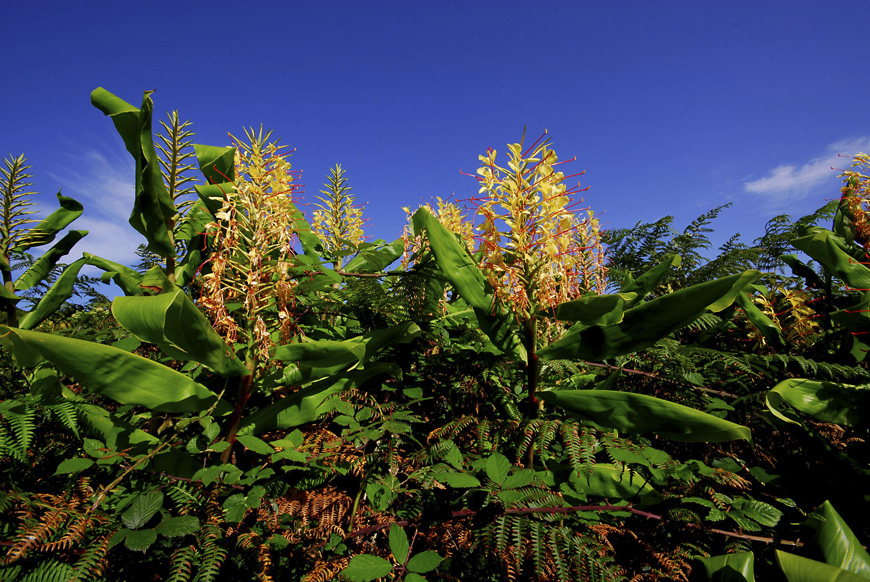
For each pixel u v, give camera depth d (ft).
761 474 5.80
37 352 4.66
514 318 6.41
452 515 5.06
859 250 8.72
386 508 5.30
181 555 3.94
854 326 7.09
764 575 4.68
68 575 3.57
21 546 3.62
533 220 5.71
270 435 6.49
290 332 6.14
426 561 4.00
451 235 6.18
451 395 7.66
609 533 5.32
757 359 7.66
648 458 5.10
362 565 4.07
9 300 6.61
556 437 6.81
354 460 5.70
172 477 4.78
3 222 6.77
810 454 5.90
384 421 5.89
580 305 5.46
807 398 6.06
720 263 11.42
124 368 4.70
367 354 6.17
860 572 4.16
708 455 6.75
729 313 10.03
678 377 7.41
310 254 8.14
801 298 8.85
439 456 5.42
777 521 4.73
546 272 5.66
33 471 5.26
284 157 5.88
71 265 6.86
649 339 5.60
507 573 4.40
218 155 6.80
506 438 5.97
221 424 6.36
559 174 5.74
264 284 5.70
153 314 4.05
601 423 5.56
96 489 4.85
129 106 5.84
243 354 5.79
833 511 4.76
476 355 8.04
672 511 5.05
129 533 3.85
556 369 7.45
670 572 4.67
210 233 5.47
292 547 4.78
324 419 7.05
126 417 6.27
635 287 6.57
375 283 7.74
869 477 5.32
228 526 4.70
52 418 5.14
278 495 5.48
